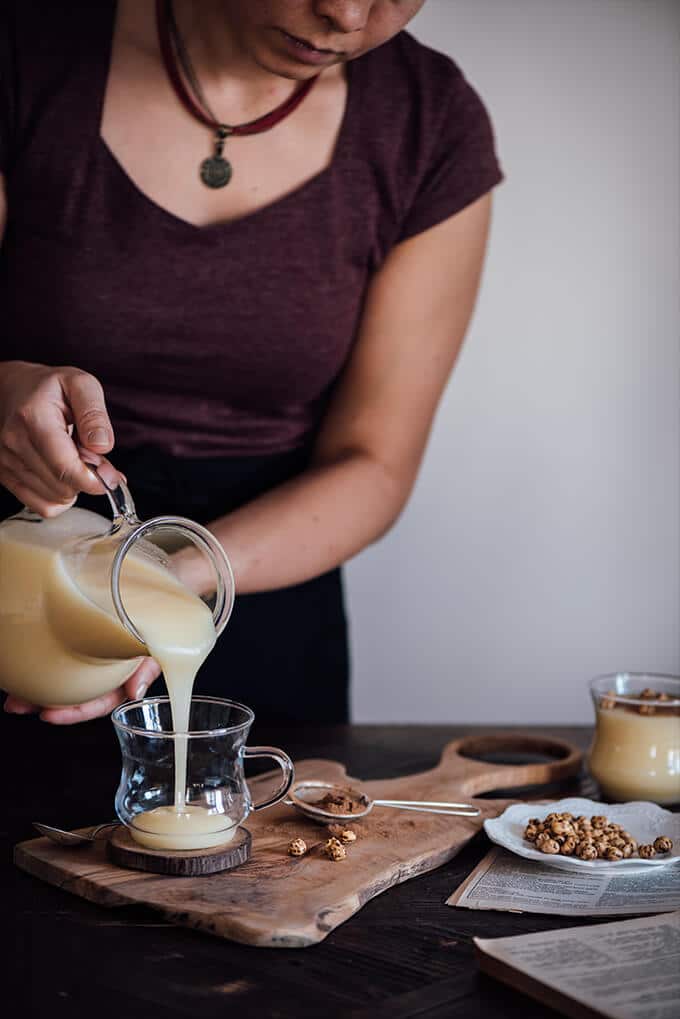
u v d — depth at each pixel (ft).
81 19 5.00
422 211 5.33
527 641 9.31
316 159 5.16
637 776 4.43
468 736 5.19
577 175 8.92
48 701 4.00
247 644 5.66
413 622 9.32
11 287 5.16
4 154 4.99
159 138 5.02
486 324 9.07
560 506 9.19
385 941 3.24
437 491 9.20
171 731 3.78
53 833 3.73
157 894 3.37
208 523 5.23
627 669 9.29
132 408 5.32
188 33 4.90
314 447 5.70
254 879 3.51
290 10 3.96
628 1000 2.75
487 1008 2.85
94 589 3.70
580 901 3.48
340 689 5.98
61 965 3.04
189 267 5.07
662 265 8.97
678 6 8.73
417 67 5.33
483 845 4.01
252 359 5.29
